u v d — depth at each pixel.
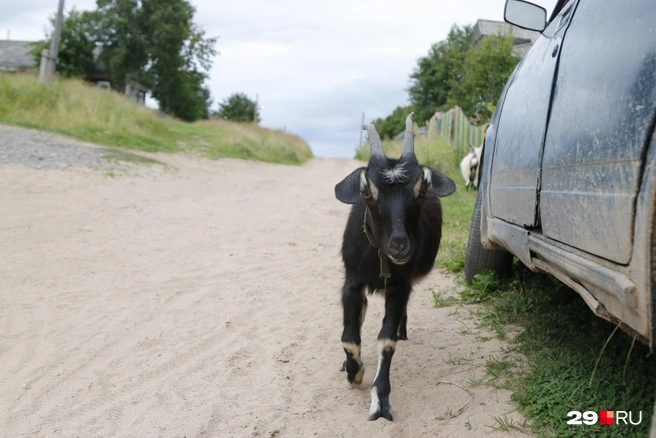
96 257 7.83
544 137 3.38
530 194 3.57
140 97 49.03
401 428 3.58
